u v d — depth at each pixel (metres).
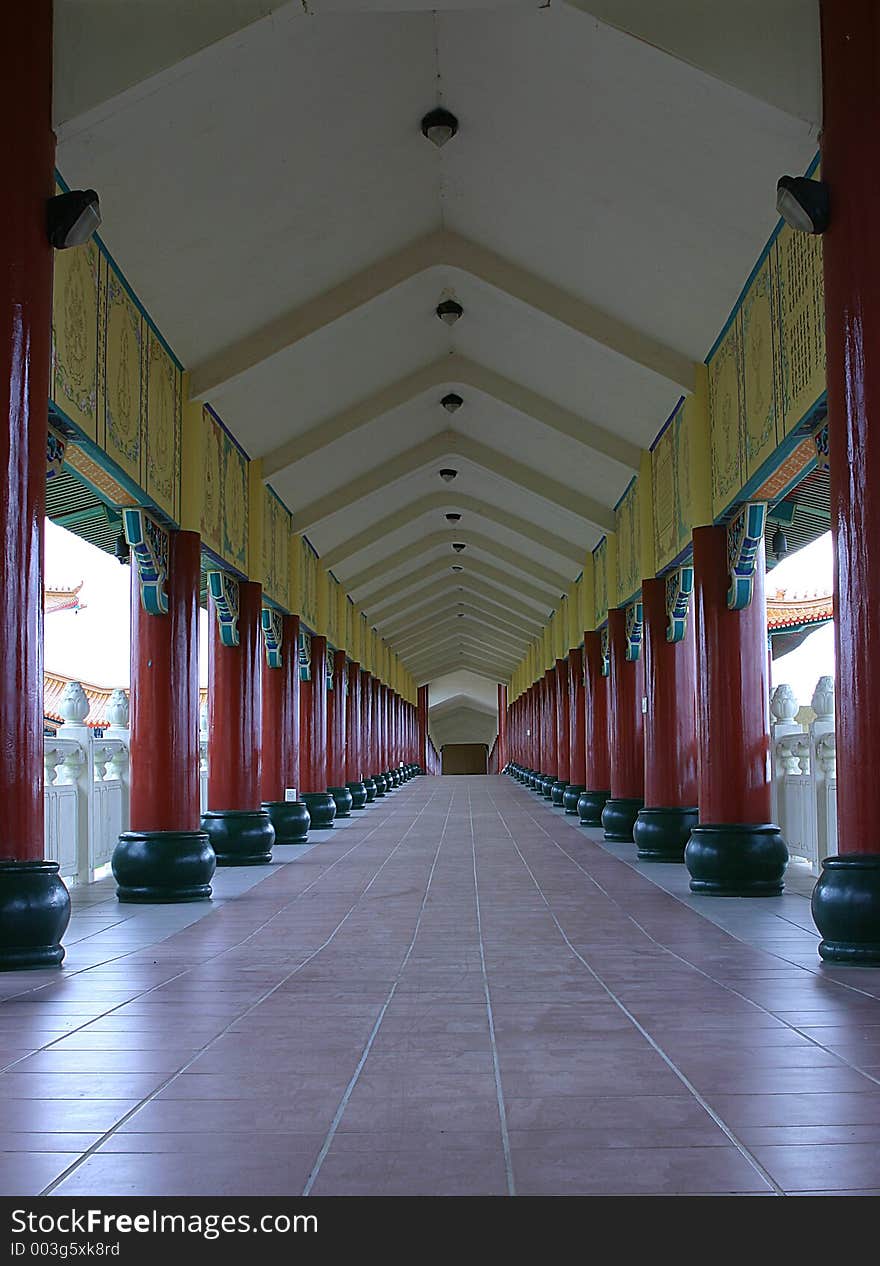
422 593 27.81
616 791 15.27
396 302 10.75
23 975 5.87
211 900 9.20
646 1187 2.85
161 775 9.30
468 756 71.75
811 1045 4.27
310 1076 3.90
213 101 6.72
